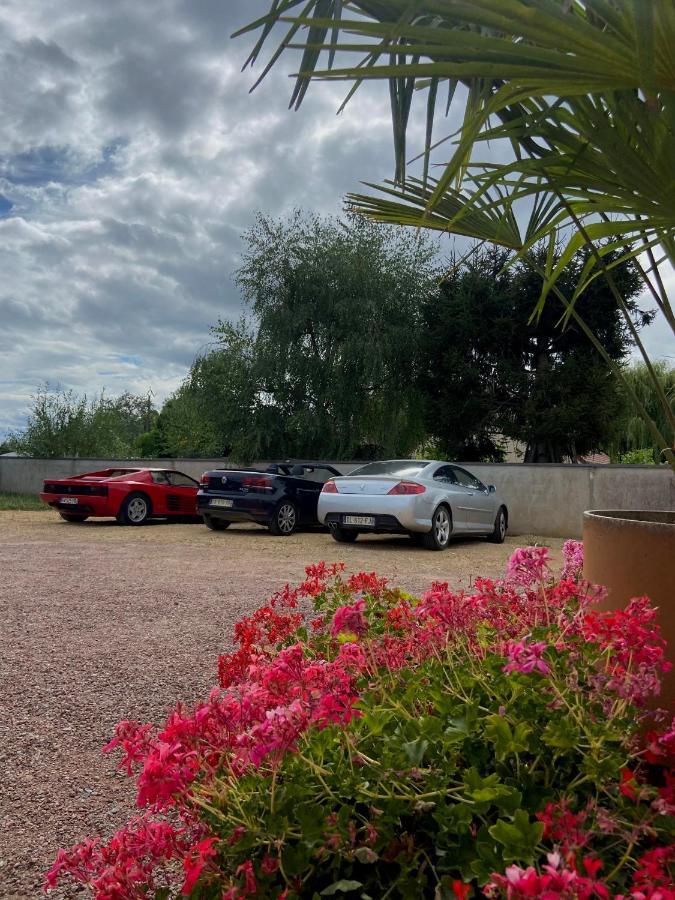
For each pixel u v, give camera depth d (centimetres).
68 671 430
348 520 1101
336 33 181
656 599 238
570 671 191
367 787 160
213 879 149
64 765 302
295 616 293
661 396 287
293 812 152
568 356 2106
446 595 242
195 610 607
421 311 2278
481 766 176
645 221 271
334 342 2286
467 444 2275
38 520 1486
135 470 1452
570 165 229
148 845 160
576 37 144
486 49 149
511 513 1502
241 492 1285
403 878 147
